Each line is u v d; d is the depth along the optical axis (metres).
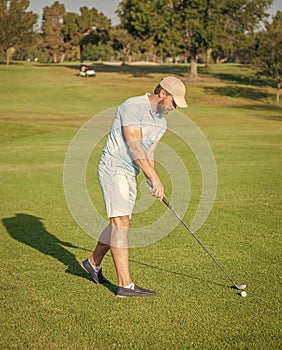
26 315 4.88
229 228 8.08
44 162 15.18
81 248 7.03
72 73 64.00
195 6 55.00
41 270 6.13
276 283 5.71
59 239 7.46
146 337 4.46
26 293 5.41
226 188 11.38
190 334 4.51
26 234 7.72
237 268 6.20
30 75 60.19
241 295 5.32
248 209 9.41
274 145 19.75
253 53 49.62
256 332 4.55
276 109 42.09
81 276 5.95
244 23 56.34
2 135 22.36
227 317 4.85
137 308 5.05
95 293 5.43
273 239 7.47
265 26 48.69
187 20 55.47
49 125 26.34
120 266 5.32
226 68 79.25
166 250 6.91
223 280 5.81
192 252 6.83
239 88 54.75
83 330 4.59
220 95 50.56
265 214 9.04
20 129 24.23
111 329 4.61
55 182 12.02
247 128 26.72
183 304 5.14
